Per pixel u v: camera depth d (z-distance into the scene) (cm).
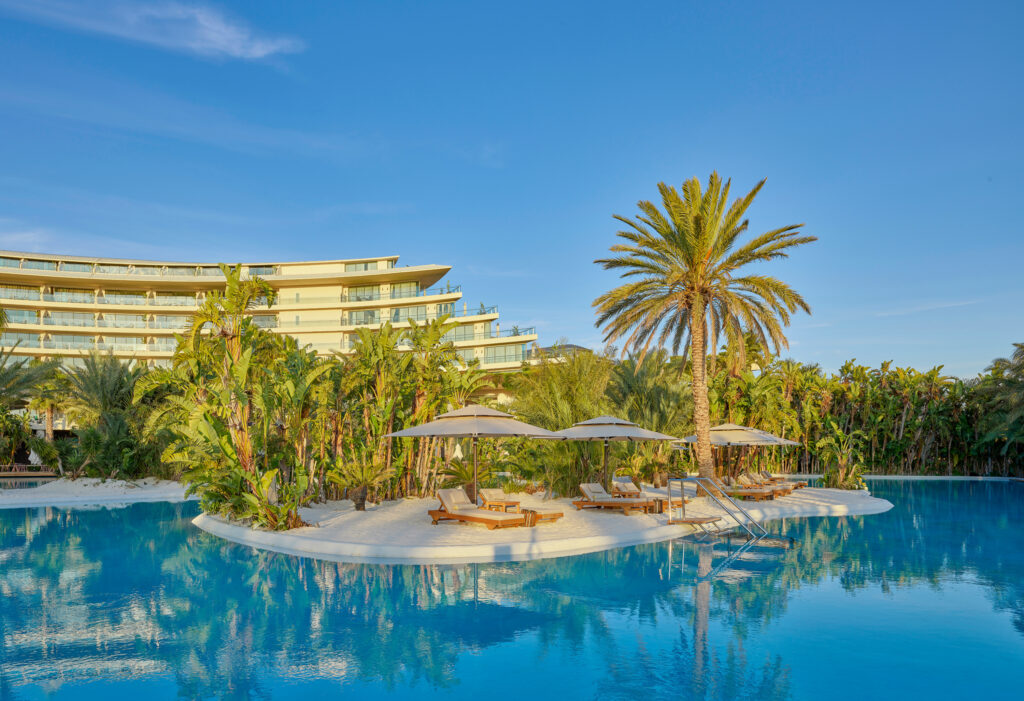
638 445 2661
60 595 1089
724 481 2908
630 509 1905
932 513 2258
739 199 2370
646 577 1192
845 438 3183
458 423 1794
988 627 905
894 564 1326
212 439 1611
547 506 2064
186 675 736
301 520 1644
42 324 5778
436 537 1483
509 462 2541
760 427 3338
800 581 1170
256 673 742
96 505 2495
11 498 2509
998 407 4184
